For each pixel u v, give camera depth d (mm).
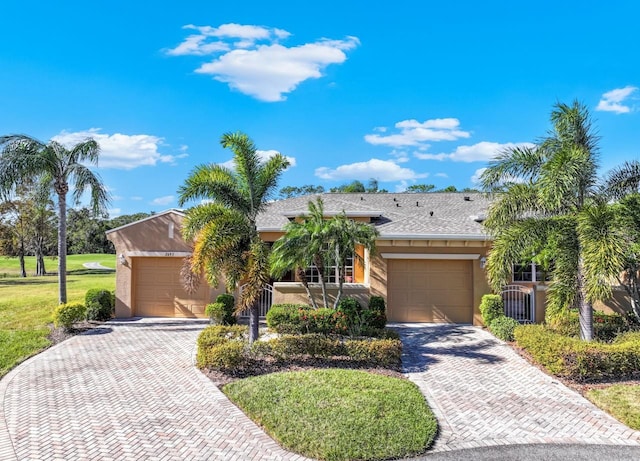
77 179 18156
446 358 12711
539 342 11570
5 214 40469
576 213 12250
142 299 19281
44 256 52688
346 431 7539
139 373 11242
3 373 11414
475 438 7691
